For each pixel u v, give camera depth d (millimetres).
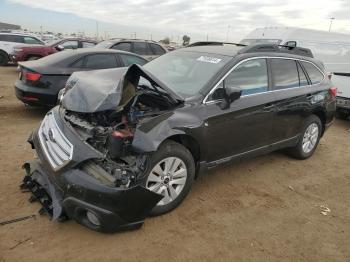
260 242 3639
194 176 4160
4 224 3523
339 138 7852
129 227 3434
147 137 3443
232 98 4230
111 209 3230
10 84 12086
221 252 3420
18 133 6379
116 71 4613
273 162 5871
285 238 3750
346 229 4039
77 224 3637
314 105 5750
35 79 7070
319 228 4004
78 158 3332
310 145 6102
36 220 3629
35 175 3875
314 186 5113
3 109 8086
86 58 7859
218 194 4551
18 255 3127
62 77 7309
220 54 4805
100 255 3227
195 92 4223
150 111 3842
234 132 4480
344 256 3549
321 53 13477
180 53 5258
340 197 4844
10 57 18172
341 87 8867
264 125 4906
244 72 4672
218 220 3951
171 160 3820
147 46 13219
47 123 4105
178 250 3389
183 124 3828
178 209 4082
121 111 3660
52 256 3158
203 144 4121
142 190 3340
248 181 5039
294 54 5656
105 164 3383
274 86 5090
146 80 4129
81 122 3744
